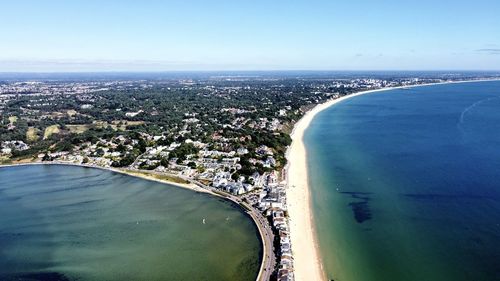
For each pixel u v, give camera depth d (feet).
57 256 461.37
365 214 533.96
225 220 545.85
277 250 447.01
